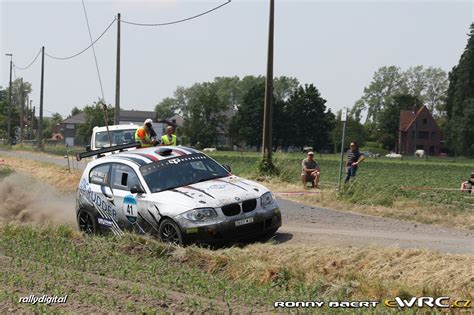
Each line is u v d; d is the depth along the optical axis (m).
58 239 13.67
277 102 139.88
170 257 11.89
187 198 13.05
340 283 9.55
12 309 8.32
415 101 165.75
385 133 161.00
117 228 14.42
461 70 132.88
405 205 19.61
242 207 13.04
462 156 128.75
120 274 10.53
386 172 64.56
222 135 156.75
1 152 67.69
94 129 24.47
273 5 29.31
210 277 10.46
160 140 20.00
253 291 9.41
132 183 14.20
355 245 12.53
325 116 140.62
